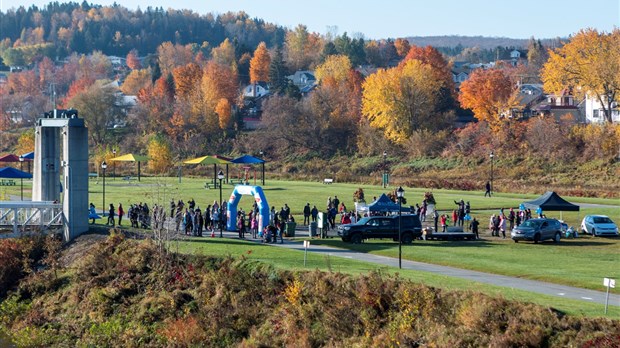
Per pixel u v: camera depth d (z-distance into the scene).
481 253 77.31
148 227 92.31
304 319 58.81
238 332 61.19
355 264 68.56
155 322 65.19
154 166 197.12
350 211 108.19
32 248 83.25
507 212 111.19
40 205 87.88
